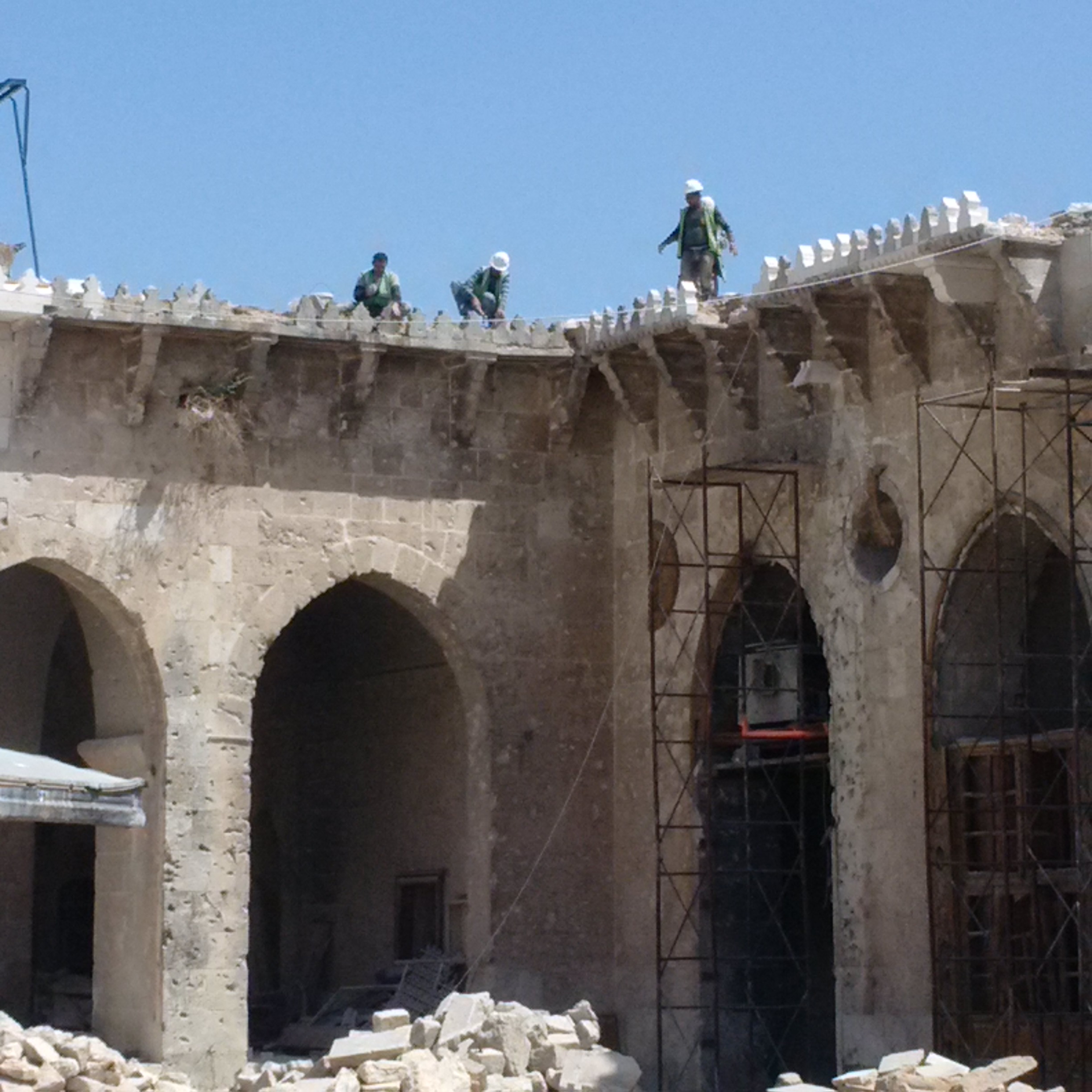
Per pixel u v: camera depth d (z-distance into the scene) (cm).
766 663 3553
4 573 3794
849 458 3300
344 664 4169
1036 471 2983
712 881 3372
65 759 4225
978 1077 2475
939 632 3112
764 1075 3538
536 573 3719
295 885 4247
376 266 3772
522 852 3669
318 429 3609
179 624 3491
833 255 3222
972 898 3088
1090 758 2933
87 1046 2756
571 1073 2845
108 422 3484
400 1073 2698
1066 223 3005
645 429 3653
